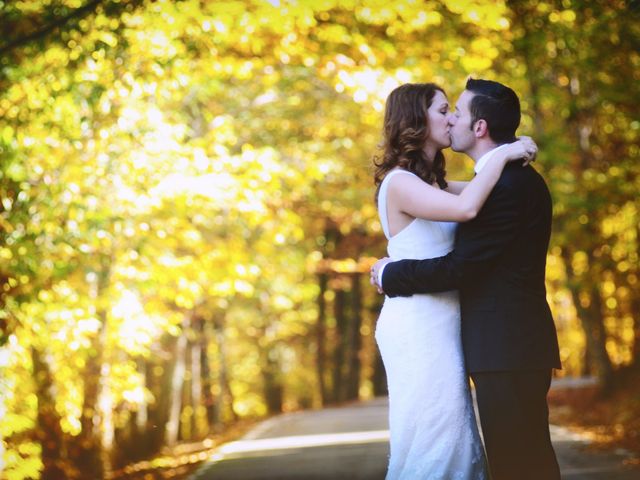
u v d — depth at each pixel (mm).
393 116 5746
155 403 24000
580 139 20672
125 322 15656
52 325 13758
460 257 5395
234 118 21969
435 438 5547
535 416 5414
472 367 5477
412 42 13633
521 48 13680
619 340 25516
